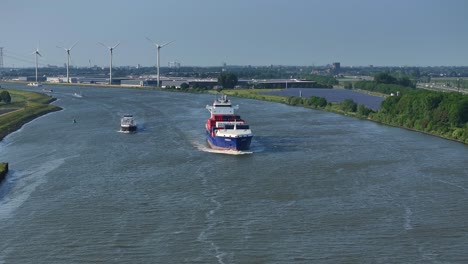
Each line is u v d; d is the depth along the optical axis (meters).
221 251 55.81
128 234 60.16
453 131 119.88
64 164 91.88
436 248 56.62
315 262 53.47
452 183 79.31
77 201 71.38
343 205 69.38
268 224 62.88
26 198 72.88
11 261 53.97
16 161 94.81
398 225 62.62
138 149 105.00
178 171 86.62
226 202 70.56
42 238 59.28
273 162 92.62
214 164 91.44
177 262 53.50
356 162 92.44
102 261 53.84
